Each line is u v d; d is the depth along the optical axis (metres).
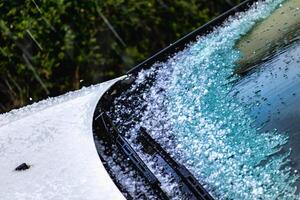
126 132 3.17
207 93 3.17
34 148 3.33
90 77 6.55
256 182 2.69
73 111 3.60
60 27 6.24
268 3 3.75
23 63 6.18
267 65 3.14
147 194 2.80
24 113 3.80
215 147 2.89
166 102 3.24
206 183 2.77
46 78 6.30
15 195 2.95
